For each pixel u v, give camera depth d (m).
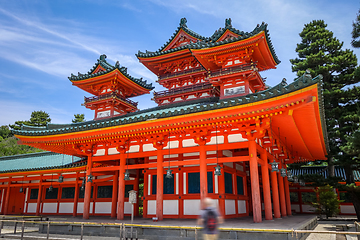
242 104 14.10
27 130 22.27
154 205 20.28
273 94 13.20
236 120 15.09
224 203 17.94
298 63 36.41
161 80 27.33
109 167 20.34
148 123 16.94
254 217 14.92
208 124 15.87
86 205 20.59
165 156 20.42
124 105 27.33
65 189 29.78
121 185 19.50
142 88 28.66
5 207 31.16
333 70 32.91
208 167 18.88
